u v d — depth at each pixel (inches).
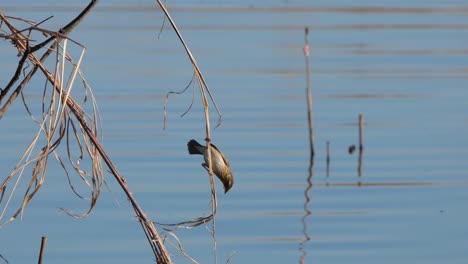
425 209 486.9
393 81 725.3
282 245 434.0
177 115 637.3
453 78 732.7
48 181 505.7
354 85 714.8
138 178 517.0
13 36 217.6
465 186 522.0
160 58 768.9
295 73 741.9
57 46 221.8
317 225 461.4
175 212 471.5
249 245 434.0
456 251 430.0
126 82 694.5
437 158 571.5
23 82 221.8
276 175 538.3
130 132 595.8
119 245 429.1
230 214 473.4
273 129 620.7
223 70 742.5
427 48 826.8
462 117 645.3
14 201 478.3
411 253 428.1
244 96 682.2
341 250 431.2
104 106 642.8
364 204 493.4
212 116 639.1
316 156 575.2
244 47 814.5
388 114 654.5
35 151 545.0
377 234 450.9
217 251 425.7
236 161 561.6
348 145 596.1
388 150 587.2
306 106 667.4
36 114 608.1
